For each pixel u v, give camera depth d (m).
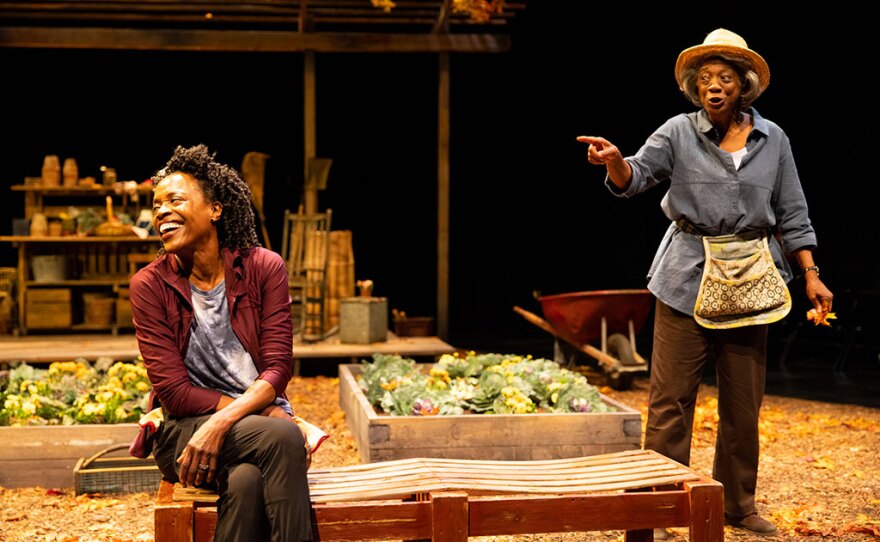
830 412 6.86
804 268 3.88
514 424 4.71
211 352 2.85
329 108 13.65
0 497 4.41
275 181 13.35
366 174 13.81
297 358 8.30
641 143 13.83
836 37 11.16
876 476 4.89
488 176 14.05
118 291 9.50
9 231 12.40
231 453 2.63
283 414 2.79
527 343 11.64
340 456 5.27
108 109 12.74
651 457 3.23
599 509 2.76
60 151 12.63
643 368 7.54
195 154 2.88
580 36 13.45
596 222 14.00
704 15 12.35
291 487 2.57
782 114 11.72
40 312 9.34
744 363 3.86
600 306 7.50
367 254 13.91
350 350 8.00
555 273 14.11
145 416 2.84
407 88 13.77
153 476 4.46
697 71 3.88
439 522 2.66
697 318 3.80
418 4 9.78
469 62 13.83
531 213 14.10
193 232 2.81
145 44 9.38
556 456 4.74
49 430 4.58
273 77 13.19
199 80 12.99
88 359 7.76
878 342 10.56
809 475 4.91
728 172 3.82
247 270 2.89
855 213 11.16
